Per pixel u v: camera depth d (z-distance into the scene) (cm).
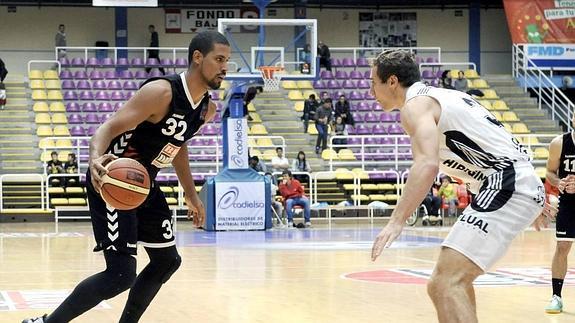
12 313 675
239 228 1827
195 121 503
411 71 447
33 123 2448
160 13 2998
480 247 429
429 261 1136
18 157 2348
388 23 3108
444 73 2595
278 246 1398
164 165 514
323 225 2008
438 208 1980
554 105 2638
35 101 2538
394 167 2431
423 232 1752
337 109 2481
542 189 446
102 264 1094
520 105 2719
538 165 2409
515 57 2819
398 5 3094
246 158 1841
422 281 905
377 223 2066
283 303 741
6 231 1791
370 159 2455
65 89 2598
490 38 3130
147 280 523
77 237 1605
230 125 1831
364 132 2562
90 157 459
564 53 2752
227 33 1933
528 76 2770
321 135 2414
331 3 3050
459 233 433
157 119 488
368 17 3100
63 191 2134
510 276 958
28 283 887
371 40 3103
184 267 1060
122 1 2345
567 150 735
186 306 724
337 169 2384
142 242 516
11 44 2906
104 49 2688
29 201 2177
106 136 467
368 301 754
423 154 410
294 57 3005
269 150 2439
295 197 1928
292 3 3050
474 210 437
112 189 454
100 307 700
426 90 441
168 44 3006
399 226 403
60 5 2911
